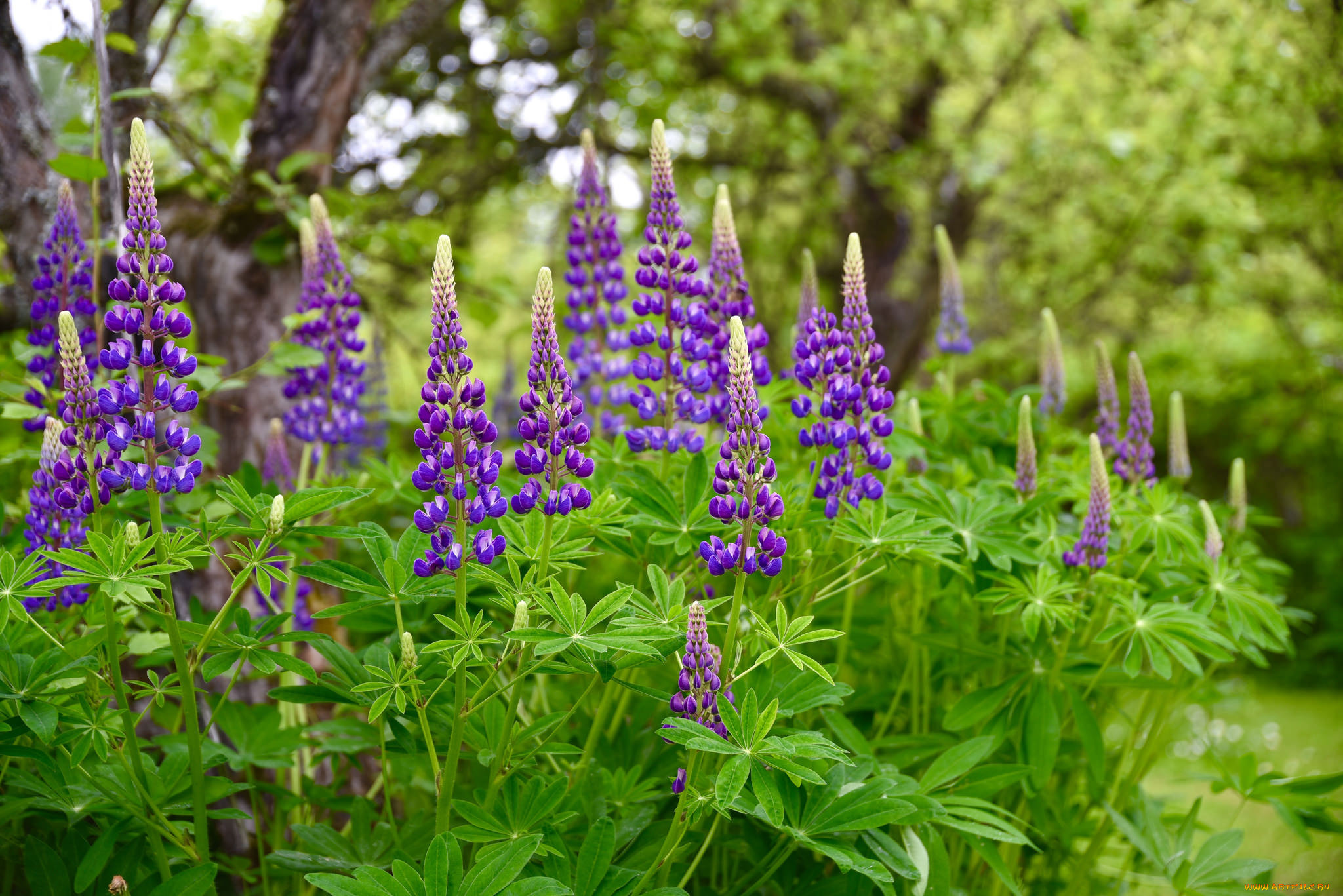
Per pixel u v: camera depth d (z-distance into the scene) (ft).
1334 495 52.95
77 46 11.55
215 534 7.84
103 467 7.43
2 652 7.86
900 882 8.98
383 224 15.42
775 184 38.86
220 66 20.63
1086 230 41.01
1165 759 23.99
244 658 8.11
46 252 11.59
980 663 11.26
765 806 7.05
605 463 11.07
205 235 15.02
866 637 11.55
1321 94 32.40
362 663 8.91
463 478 7.36
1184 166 36.09
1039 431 14.56
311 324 11.64
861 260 9.13
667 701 7.80
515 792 7.97
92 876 7.72
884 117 37.50
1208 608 10.98
